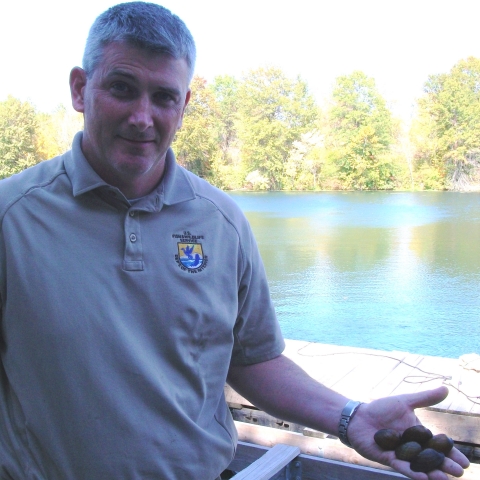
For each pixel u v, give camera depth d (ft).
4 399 3.97
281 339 4.86
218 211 4.41
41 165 4.17
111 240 3.94
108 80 3.80
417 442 3.93
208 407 4.23
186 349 4.06
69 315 3.72
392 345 17.31
